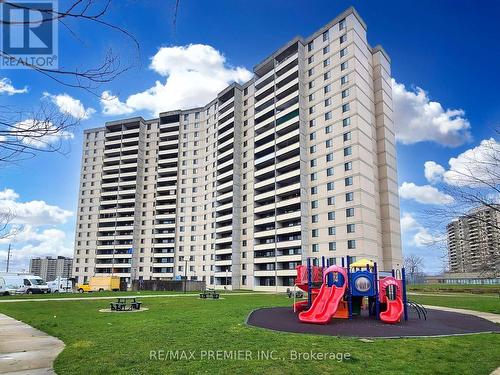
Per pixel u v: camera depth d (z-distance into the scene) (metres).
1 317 19.50
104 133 105.81
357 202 56.12
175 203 93.25
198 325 14.67
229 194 78.31
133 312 21.20
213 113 90.94
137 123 103.12
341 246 56.88
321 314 16.67
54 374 8.01
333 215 59.00
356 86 60.22
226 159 84.44
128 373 7.79
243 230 75.19
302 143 65.19
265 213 72.94
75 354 9.62
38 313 21.12
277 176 68.50
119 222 98.06
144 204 97.81
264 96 78.19
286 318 17.52
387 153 64.44
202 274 84.31
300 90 67.62
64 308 24.33
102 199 101.94
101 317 18.58
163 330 13.36
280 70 74.00
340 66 63.09
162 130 100.06
